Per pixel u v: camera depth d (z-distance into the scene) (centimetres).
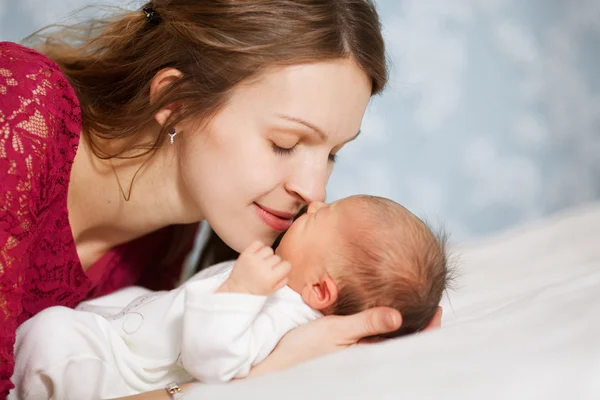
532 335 107
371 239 140
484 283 200
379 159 366
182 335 131
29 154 138
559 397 91
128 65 172
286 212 158
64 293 169
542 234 247
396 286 138
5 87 142
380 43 160
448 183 375
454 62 372
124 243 197
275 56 149
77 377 138
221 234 164
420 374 103
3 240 131
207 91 154
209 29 157
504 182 382
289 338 134
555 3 384
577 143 390
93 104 173
